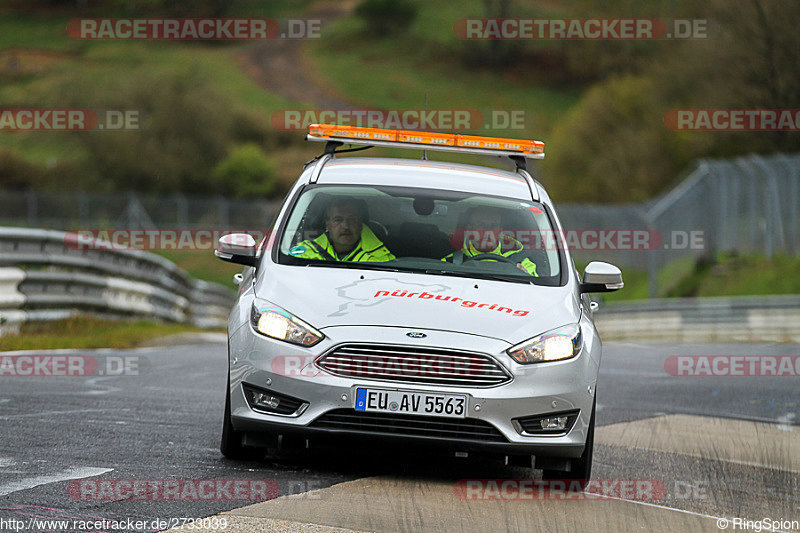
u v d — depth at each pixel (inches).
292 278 963.3
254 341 904.9
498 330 904.3
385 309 911.0
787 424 1427.2
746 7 6815.9
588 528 764.6
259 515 729.0
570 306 975.0
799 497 941.2
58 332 2095.2
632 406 1556.3
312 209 1053.8
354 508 771.4
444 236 1037.8
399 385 873.5
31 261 2058.3
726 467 1072.8
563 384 897.5
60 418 1101.1
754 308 3661.4
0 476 805.2
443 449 887.7
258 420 890.7
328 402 875.4
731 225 5083.7
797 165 4817.9
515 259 1027.9
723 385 1945.1
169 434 1048.8
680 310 3924.7
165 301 2923.2
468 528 735.7
